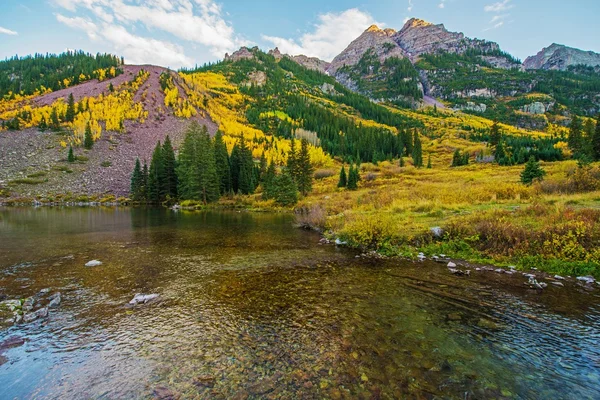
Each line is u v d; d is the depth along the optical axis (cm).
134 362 608
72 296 970
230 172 7656
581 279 1098
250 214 4447
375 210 2798
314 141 16188
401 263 1390
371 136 15425
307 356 623
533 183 3130
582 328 738
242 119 18650
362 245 1753
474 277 1152
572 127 8906
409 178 7125
